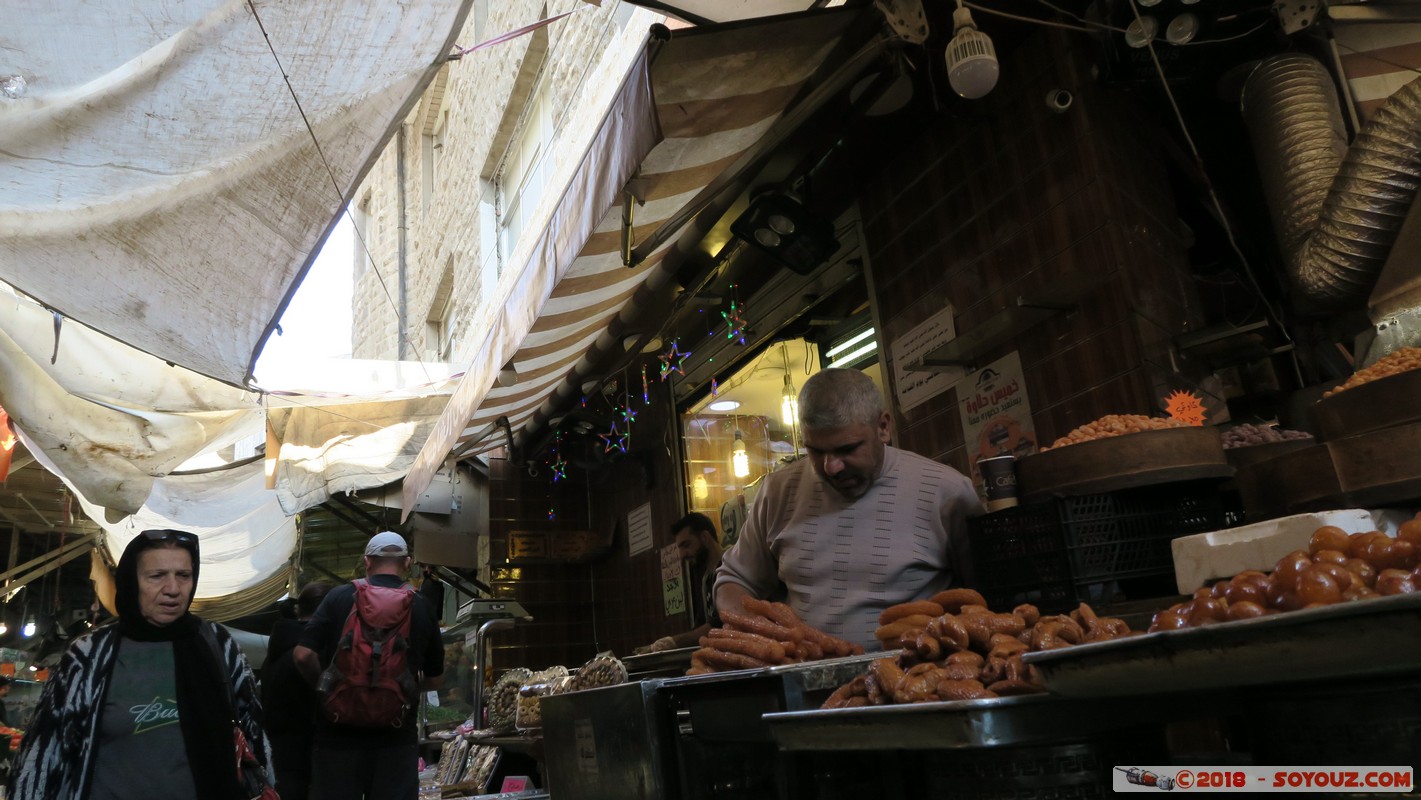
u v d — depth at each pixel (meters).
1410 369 1.81
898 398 5.52
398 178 16.95
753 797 2.05
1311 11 4.12
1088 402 4.26
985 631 1.53
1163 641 1.04
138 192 3.64
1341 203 3.39
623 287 5.36
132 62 3.06
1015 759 1.37
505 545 9.88
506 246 11.14
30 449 6.62
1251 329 3.92
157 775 2.73
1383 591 1.08
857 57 3.71
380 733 4.26
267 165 3.69
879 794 1.83
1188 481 2.18
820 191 5.84
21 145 3.24
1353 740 1.13
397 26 3.18
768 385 8.02
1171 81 4.26
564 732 2.41
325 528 11.96
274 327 4.64
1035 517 2.19
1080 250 4.36
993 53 3.64
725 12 3.81
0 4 2.76
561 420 8.96
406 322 15.90
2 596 10.66
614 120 3.55
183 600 2.92
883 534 2.54
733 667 2.01
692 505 8.39
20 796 2.57
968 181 5.05
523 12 9.98
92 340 5.99
